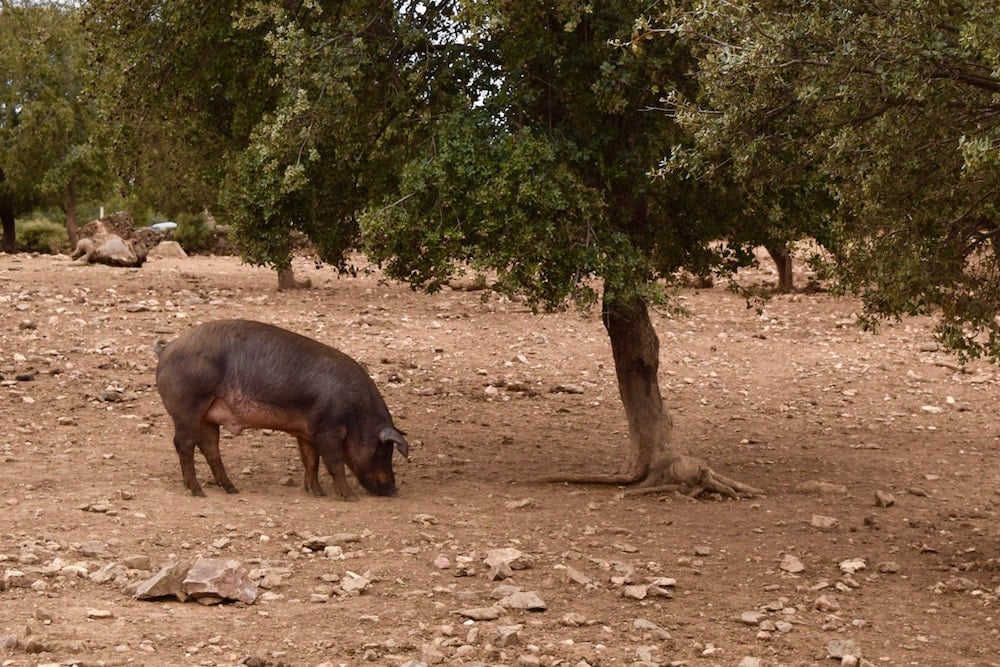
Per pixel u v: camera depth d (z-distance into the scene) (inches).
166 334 826.2
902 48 293.1
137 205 1664.6
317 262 525.3
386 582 318.0
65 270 1234.6
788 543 405.1
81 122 1923.0
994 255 356.5
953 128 310.3
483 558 350.6
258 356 430.6
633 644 275.3
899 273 337.7
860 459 588.4
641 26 342.3
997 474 559.8
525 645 266.7
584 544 383.9
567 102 454.6
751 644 282.7
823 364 868.6
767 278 1316.4
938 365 863.1
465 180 424.2
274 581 308.3
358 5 441.7
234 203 487.5
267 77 488.1
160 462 482.9
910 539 421.1
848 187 339.6
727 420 689.6
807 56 313.9
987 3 271.0
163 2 498.6
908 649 286.4
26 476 437.4
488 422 645.9
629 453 509.4
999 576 370.3
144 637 253.4
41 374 673.6
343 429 437.1
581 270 442.6
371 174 493.0
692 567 362.0
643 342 499.5
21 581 289.0
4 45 1870.1
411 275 477.4
